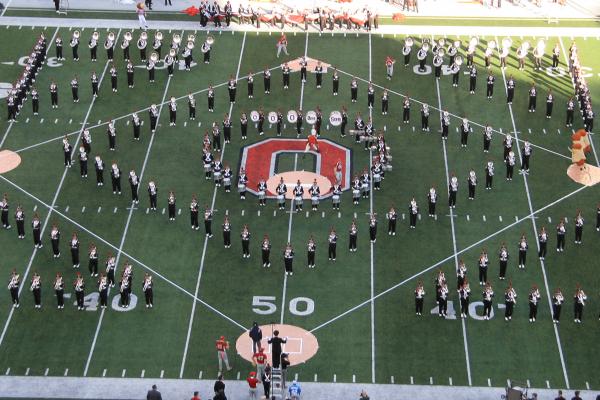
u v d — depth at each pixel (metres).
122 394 59.28
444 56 87.00
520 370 60.91
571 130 79.25
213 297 65.44
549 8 93.25
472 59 85.38
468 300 64.25
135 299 65.19
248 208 72.06
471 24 91.25
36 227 68.44
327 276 67.00
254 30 90.25
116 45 88.12
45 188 73.69
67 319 63.91
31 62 83.06
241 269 67.44
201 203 72.44
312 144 76.88
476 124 79.81
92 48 86.06
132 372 60.66
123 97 82.25
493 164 75.94
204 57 86.19
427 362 61.34
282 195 71.50
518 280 66.69
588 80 84.38
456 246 69.19
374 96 82.44
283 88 83.31
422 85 83.88
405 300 65.25
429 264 67.81
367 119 80.19
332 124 78.31
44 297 65.31
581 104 80.31
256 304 65.00
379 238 69.75
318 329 63.34
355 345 62.34
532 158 76.56
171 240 69.56
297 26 90.81
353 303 65.06
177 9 93.25
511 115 80.75
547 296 65.56
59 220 71.00
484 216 71.50
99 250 68.69
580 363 61.31
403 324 63.72
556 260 68.19
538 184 74.19
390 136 78.62
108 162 75.88
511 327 63.56
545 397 59.34
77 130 78.94
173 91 82.88
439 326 63.59
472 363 61.28
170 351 61.97
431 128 79.38
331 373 60.69
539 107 81.50
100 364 61.09
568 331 63.31
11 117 79.69
